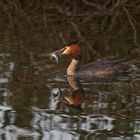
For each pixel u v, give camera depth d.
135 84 14.36
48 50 17.64
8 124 11.55
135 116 11.90
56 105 12.73
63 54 15.80
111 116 11.95
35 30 21.50
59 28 21.84
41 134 10.95
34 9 25.59
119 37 19.97
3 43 18.89
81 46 18.48
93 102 12.90
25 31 21.31
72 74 15.16
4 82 14.33
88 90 13.89
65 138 10.75
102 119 11.79
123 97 13.22
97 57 16.83
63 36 20.12
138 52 17.36
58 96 13.35
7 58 16.64
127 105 12.61
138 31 21.23
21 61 16.30
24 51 17.56
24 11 25.34
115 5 24.66
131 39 19.53
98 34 20.59
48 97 13.22
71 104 12.80
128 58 16.55
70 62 16.30
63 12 24.88
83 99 13.15
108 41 19.22
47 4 25.78
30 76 14.91
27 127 11.41
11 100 13.03
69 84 14.38
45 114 12.13
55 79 14.77
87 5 25.53
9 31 21.36
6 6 25.75
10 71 15.30
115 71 15.27
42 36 20.19
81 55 16.67
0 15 24.75
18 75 14.95
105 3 25.05
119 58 16.59
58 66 15.92
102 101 12.97
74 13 24.80
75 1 25.72
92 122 11.62
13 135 10.94
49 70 15.51
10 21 23.53
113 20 23.50
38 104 12.79
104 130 11.16
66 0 25.78
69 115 12.09
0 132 11.12
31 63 16.11
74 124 11.52
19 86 14.01
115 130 11.12
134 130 11.09
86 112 12.23
